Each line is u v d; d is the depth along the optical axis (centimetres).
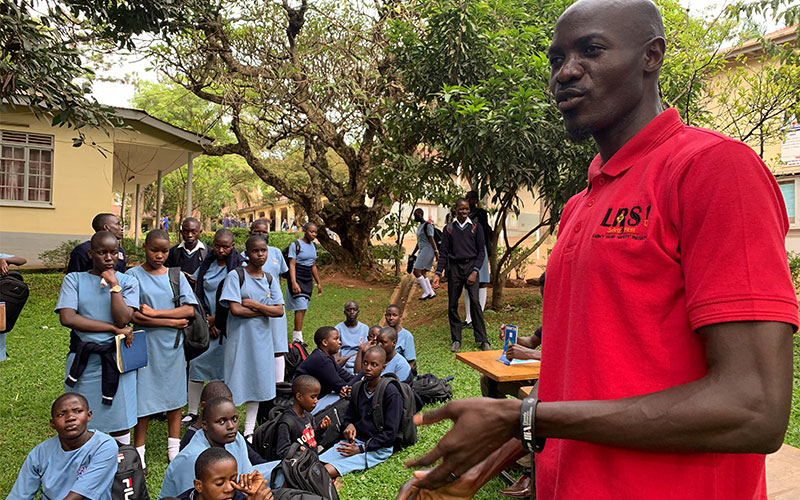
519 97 680
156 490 391
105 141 1388
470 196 864
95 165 1389
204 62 1076
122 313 394
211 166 2428
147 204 3192
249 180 3084
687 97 734
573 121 103
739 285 75
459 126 738
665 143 95
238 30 1029
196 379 532
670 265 86
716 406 73
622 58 98
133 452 352
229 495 288
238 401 480
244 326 487
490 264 934
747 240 77
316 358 541
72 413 320
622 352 88
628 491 86
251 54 1060
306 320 958
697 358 84
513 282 1183
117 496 330
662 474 85
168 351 439
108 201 1406
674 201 87
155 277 452
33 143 1343
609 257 92
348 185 1444
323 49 1034
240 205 5066
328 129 1234
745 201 79
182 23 834
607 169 101
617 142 103
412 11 920
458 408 89
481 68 820
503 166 773
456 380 612
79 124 648
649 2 101
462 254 734
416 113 901
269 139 1226
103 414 392
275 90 1030
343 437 457
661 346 85
